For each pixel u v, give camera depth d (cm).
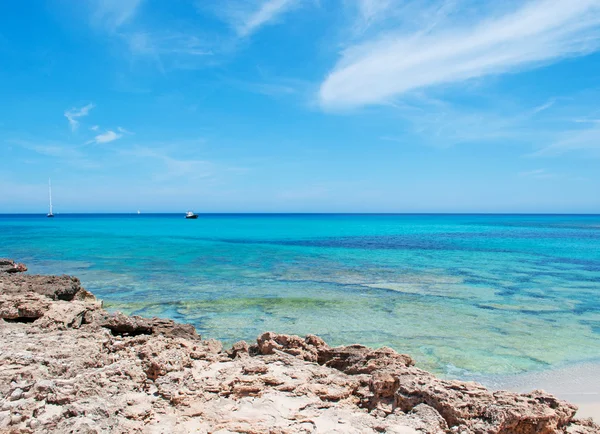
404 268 3838
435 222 18725
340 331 1848
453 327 1925
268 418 743
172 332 1390
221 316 2091
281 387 862
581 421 761
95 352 1014
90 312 1512
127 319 1380
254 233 9456
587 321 2052
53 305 1426
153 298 2505
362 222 18188
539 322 2028
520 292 2759
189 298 2505
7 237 7700
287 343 1140
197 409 773
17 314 1372
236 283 3027
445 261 4388
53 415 717
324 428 712
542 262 4344
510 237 8556
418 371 902
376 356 1028
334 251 5422
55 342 1075
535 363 1497
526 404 737
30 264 3997
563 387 1305
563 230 11681
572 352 1611
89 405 747
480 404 743
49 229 10619
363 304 2361
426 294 2658
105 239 7350
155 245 6194
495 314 2170
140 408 761
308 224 15350
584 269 3853
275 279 3209
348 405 829
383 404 816
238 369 952
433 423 708
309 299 2486
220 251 5362
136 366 920
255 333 1814
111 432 675
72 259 4394
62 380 843
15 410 725
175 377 872
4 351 982
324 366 1024
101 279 3177
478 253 5241
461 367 1455
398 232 10256
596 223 17775
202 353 1062
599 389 1288
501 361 1511
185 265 3981
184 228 11575
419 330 1875
